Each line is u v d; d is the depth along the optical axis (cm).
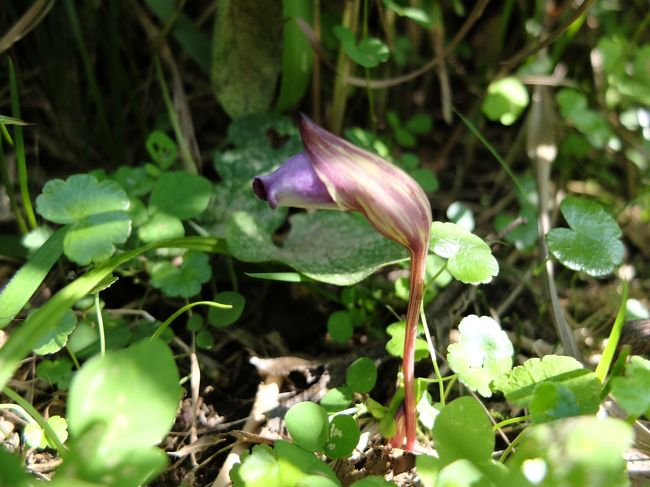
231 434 23
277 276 23
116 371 16
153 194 25
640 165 32
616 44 31
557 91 33
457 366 20
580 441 16
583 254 22
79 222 22
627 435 16
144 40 32
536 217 28
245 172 28
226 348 26
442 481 17
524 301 28
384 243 25
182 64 32
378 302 27
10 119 22
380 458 22
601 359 21
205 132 32
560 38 31
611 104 32
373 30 33
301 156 19
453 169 33
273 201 19
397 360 25
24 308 24
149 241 24
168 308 27
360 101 32
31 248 26
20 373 24
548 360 20
